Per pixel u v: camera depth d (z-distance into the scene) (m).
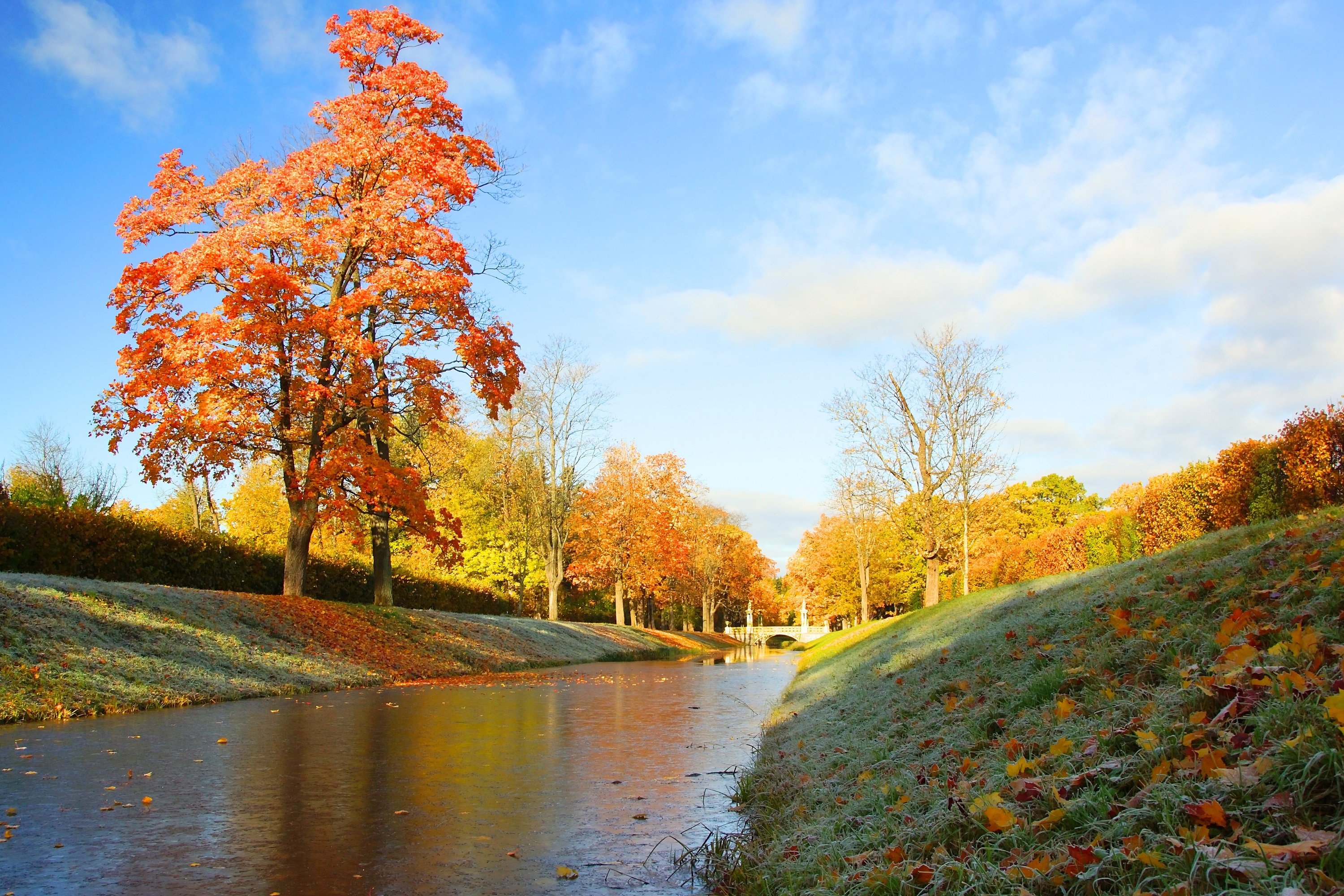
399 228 21.25
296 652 18.88
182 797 7.08
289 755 9.24
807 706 12.77
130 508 44.25
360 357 21.30
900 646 15.66
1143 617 7.33
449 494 47.44
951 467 31.31
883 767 6.45
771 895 4.49
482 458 48.97
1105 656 6.39
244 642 17.66
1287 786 3.34
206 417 19.80
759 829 5.95
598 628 46.09
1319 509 9.60
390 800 7.09
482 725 12.09
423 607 36.56
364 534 24.25
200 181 22.55
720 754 9.72
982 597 18.31
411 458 33.00
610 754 9.63
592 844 5.81
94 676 13.07
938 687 8.55
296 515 22.98
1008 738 5.70
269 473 25.45
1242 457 16.62
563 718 13.20
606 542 51.66
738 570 84.81
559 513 45.69
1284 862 2.83
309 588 27.28
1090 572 14.48
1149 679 5.62
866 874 4.00
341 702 15.10
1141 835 3.34
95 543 19.78
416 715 13.26
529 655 30.20
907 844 4.29
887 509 33.34
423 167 21.94
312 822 6.32
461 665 24.31
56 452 44.09
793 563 84.19
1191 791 3.55
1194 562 9.23
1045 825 3.82
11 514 17.86
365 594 30.81
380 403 22.56
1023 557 33.97
